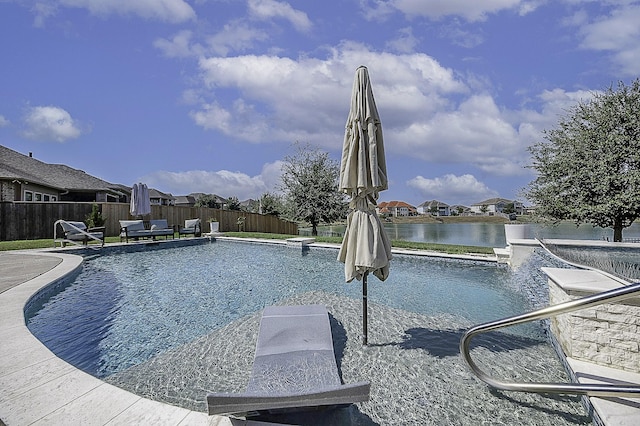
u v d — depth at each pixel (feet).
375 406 9.01
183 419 7.68
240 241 51.83
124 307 18.71
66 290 22.53
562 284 10.80
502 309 18.03
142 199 53.78
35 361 10.27
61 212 50.70
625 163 33.04
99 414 7.80
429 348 12.57
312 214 71.97
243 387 10.18
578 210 33.68
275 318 13.55
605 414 7.59
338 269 30.66
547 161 38.14
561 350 11.51
